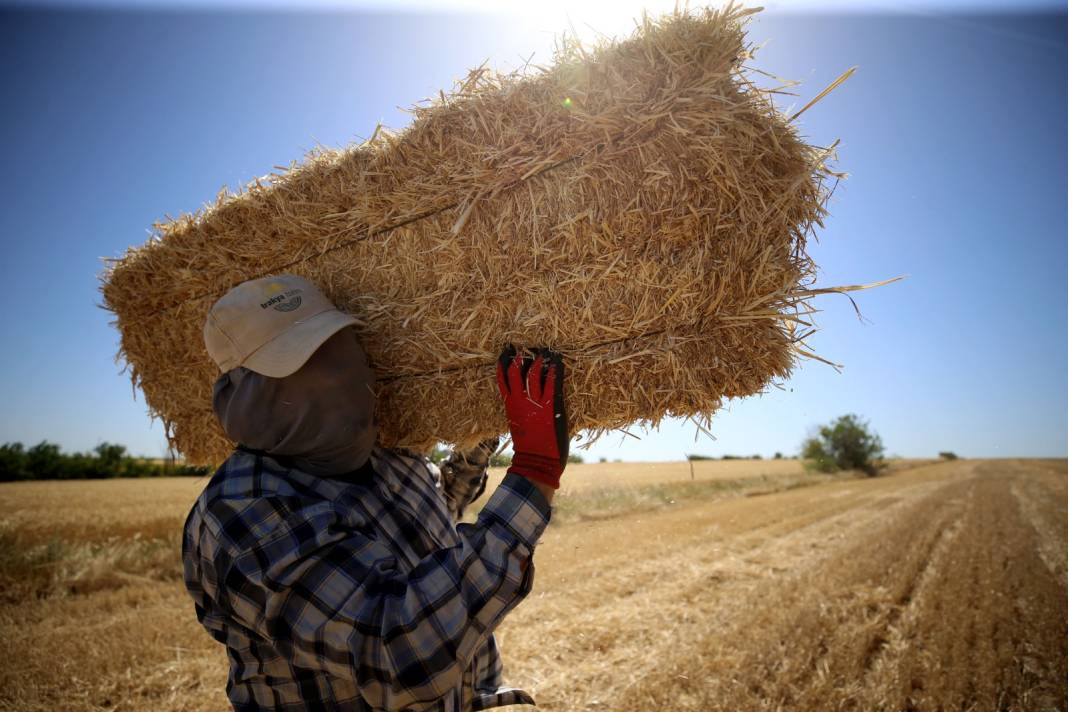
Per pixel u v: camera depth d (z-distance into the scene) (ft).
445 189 5.44
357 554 4.23
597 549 32.19
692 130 4.87
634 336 5.28
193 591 4.66
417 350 5.65
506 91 5.28
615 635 18.62
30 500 62.69
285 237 6.09
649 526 42.24
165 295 6.84
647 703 13.88
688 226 4.96
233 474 4.63
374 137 5.87
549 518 4.63
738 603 21.62
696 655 16.40
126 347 7.34
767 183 5.04
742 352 5.24
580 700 14.28
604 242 5.12
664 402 5.23
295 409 4.70
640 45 4.98
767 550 32.76
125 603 22.48
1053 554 30.91
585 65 5.04
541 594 23.26
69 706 13.91
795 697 13.82
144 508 53.52
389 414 5.80
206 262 6.51
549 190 5.22
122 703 14.11
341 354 4.98
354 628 3.88
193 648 17.69
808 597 21.88
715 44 4.85
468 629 4.06
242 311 4.68
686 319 5.16
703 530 39.73
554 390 4.89
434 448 6.01
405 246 5.67
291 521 4.24
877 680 14.80
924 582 24.52
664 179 4.97
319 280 5.99
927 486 87.86
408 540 5.33
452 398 5.65
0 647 17.31
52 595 23.32
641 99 4.94
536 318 5.29
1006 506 56.85
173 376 7.08
